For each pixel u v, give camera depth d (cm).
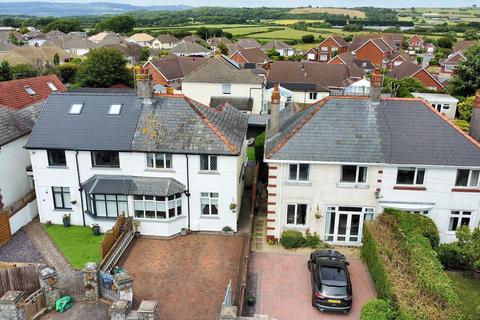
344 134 2916
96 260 2784
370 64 11144
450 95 7062
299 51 15025
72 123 3170
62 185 3162
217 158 2992
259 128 5556
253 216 3303
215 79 6850
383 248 2506
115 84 7900
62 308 2189
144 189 3012
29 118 3803
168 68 8756
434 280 2109
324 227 3016
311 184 2911
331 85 8356
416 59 13688
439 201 2888
